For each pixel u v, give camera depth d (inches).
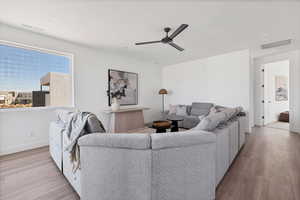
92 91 161.0
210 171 56.6
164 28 110.9
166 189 50.4
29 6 83.3
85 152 53.3
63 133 77.3
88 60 157.1
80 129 60.6
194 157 53.1
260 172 81.3
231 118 105.3
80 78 150.7
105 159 51.1
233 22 101.9
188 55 188.4
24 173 81.4
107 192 52.0
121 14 92.0
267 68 215.0
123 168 50.1
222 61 184.5
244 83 166.9
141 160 48.6
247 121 165.9
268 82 217.5
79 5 82.5
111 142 49.6
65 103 145.1
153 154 48.4
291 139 142.7
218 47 156.6
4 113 109.3
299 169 84.0
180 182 51.8
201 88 206.7
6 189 67.2
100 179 52.1
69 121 73.4
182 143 50.6
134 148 48.8
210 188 57.0
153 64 236.5
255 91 208.1
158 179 49.4
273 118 228.5
